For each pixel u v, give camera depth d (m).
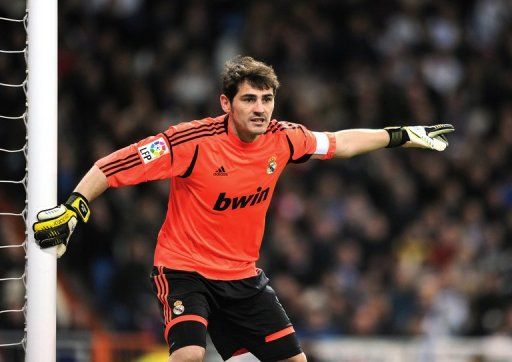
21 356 31.30
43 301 18.53
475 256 45.53
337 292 41.28
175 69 48.66
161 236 19.30
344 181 46.59
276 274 41.72
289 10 52.91
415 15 55.41
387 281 43.41
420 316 41.91
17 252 35.31
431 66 54.06
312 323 39.84
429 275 43.62
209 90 48.56
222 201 18.73
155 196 41.75
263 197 19.16
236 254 19.17
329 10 53.84
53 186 18.83
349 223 44.91
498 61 56.00
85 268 39.47
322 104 49.62
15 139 39.94
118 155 18.23
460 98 53.47
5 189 39.28
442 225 46.41
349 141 20.14
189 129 18.58
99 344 32.69
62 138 42.03
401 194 46.94
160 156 18.28
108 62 47.09
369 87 50.97
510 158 51.56
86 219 18.16
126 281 38.97
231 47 50.50
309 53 51.69
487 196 48.97
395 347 34.84
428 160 49.03
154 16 50.22
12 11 43.66
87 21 48.75
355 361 34.59
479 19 57.19
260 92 18.28
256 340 19.48
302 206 44.91
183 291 18.62
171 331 18.33
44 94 18.83
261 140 18.98
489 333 42.16
